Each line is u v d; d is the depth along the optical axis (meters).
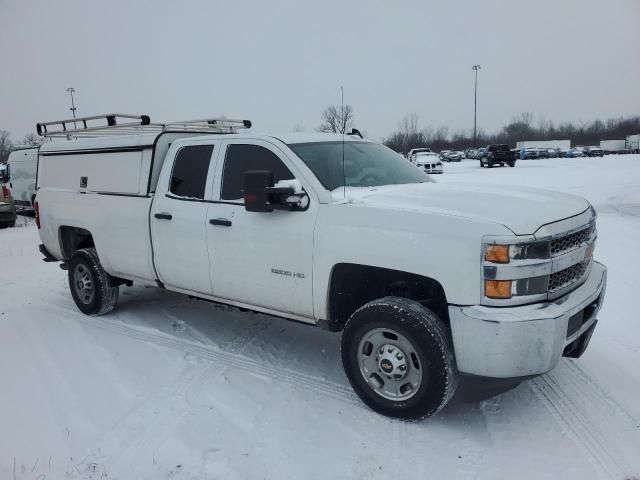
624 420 3.46
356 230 3.56
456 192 3.86
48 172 6.40
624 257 7.73
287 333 5.22
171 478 3.01
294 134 4.48
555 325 3.05
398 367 3.48
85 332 5.34
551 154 54.34
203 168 4.61
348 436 3.39
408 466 3.08
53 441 3.40
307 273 3.84
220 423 3.56
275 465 3.11
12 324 5.63
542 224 3.19
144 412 3.72
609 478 2.93
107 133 6.39
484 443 3.29
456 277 3.16
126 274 5.41
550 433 3.37
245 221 4.16
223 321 5.61
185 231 4.61
